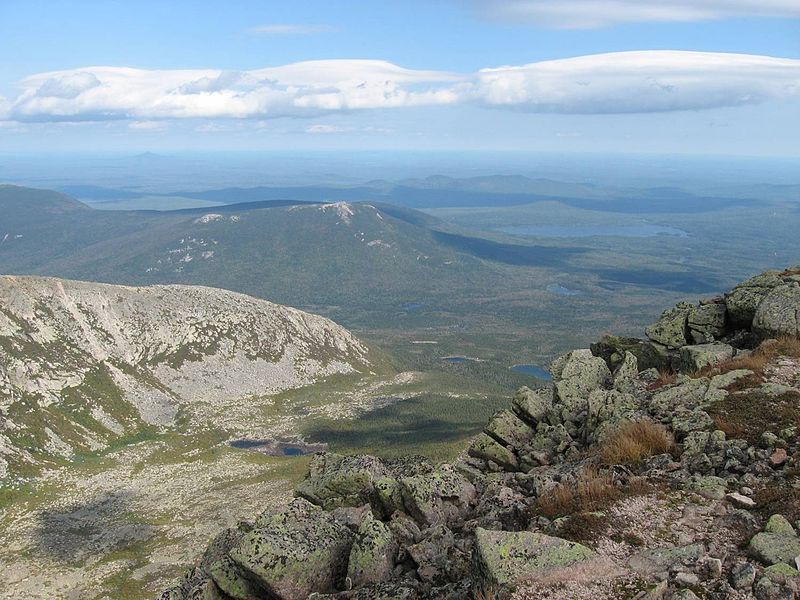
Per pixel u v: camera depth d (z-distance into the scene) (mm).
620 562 13328
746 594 11945
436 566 15430
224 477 186250
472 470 24156
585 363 29531
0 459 193875
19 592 109500
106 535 138250
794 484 16234
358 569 15797
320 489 21125
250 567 15727
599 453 20469
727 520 14781
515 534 14094
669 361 31141
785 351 25656
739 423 19953
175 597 18391
